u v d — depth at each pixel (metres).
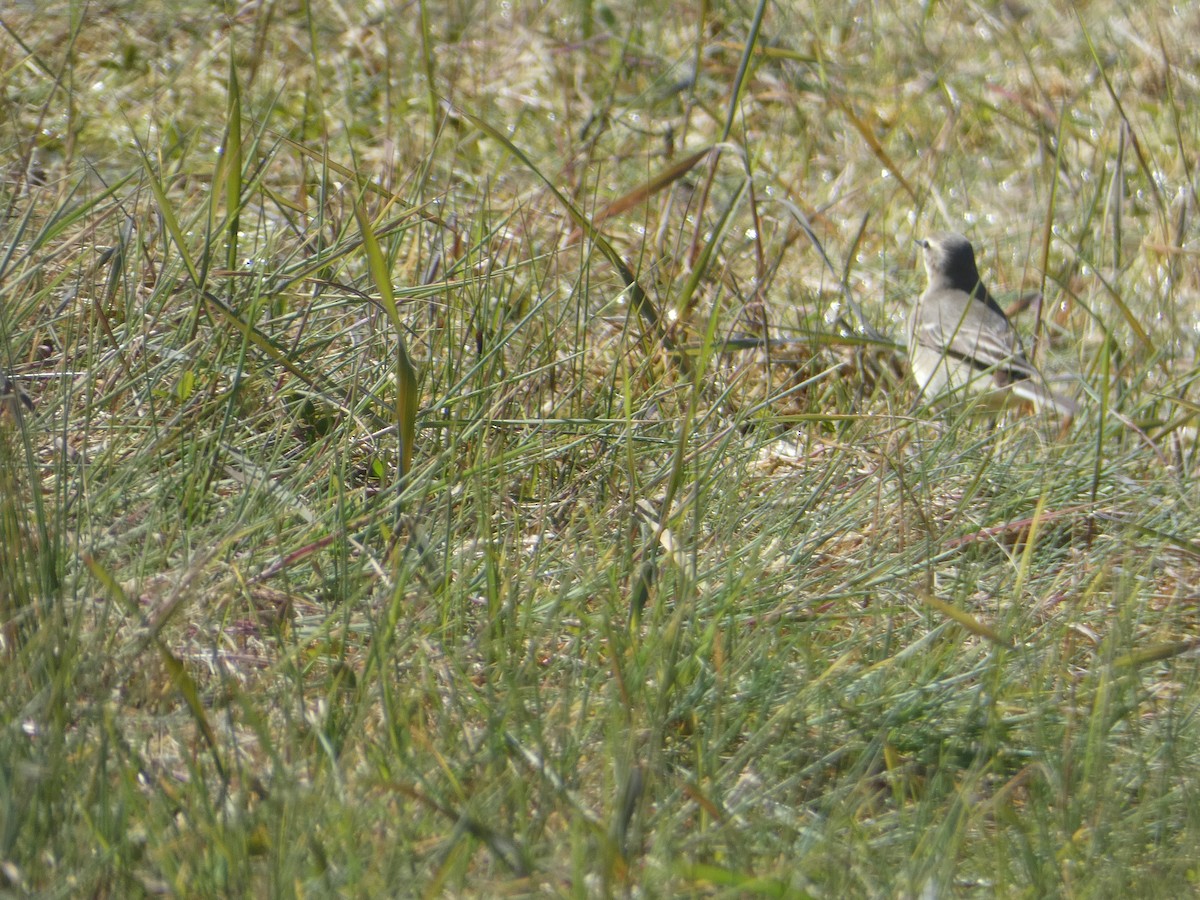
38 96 13.08
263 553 7.25
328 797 5.48
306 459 8.15
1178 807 6.23
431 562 7.26
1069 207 14.32
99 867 5.02
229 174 8.49
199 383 8.38
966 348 11.87
